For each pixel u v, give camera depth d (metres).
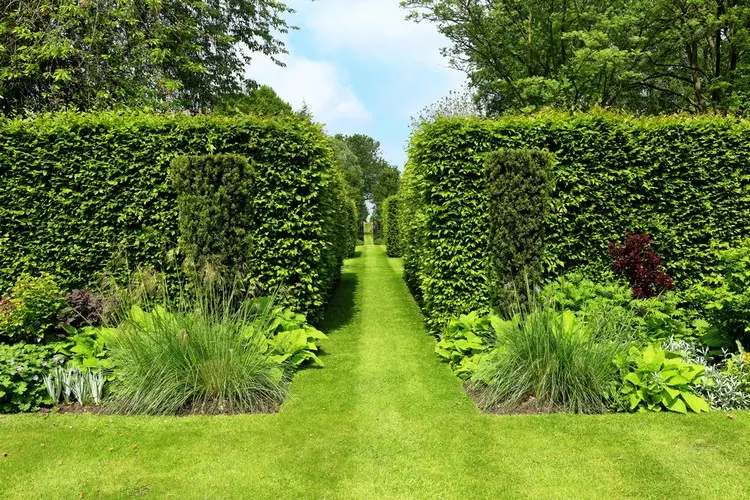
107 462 3.14
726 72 13.82
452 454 3.25
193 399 4.06
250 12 14.67
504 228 5.20
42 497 2.75
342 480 2.94
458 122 6.28
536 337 4.13
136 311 4.51
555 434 3.51
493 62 17.33
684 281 6.41
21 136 6.14
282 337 5.24
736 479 2.89
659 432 3.51
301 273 6.52
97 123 6.20
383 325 7.54
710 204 6.34
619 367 4.07
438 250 6.32
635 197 6.32
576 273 6.02
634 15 13.46
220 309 4.95
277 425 3.72
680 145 6.32
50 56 9.58
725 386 4.02
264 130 6.43
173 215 6.26
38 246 6.20
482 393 4.31
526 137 6.24
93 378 4.16
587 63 13.80
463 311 6.20
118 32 10.86
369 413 3.96
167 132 6.32
